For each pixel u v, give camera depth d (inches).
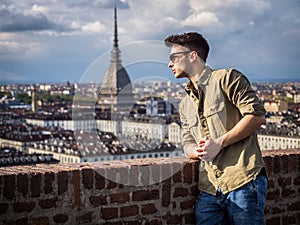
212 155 94.8
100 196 100.0
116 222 101.9
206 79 97.5
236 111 97.3
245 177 94.9
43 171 95.5
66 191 96.7
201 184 103.7
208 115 97.4
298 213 124.3
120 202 102.0
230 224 102.0
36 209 94.2
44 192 94.8
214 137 97.3
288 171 122.1
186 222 108.8
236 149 96.6
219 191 98.8
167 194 106.7
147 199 104.7
